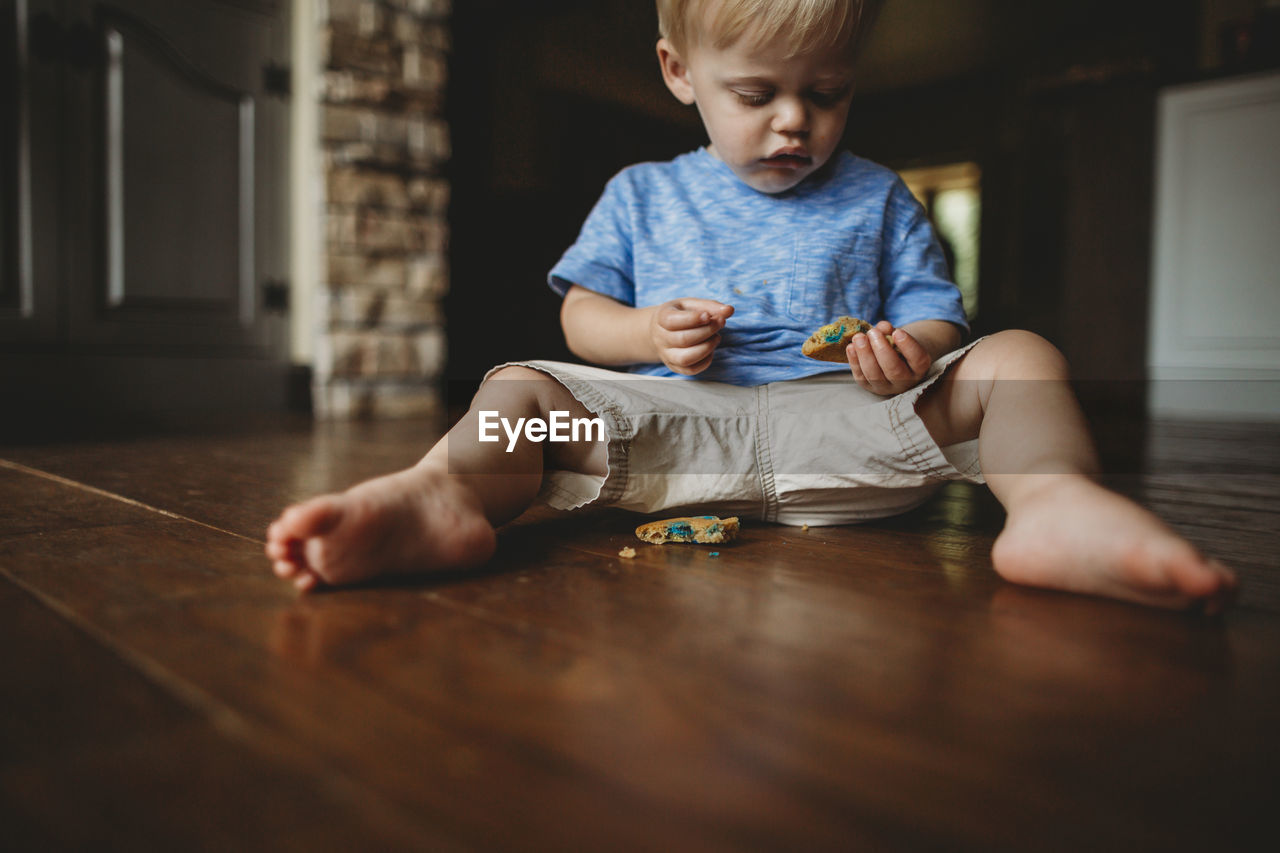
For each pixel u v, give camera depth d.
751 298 0.76
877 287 0.80
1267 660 0.40
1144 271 2.69
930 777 0.29
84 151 1.85
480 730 0.32
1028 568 0.50
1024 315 3.45
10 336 1.76
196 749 0.30
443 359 2.31
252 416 2.02
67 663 0.38
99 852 0.24
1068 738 0.32
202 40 2.00
